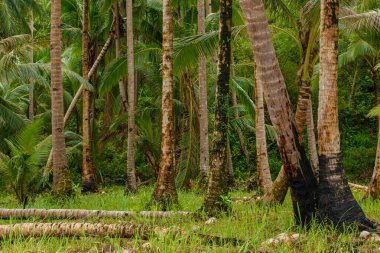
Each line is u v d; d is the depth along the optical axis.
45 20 30.41
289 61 25.02
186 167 18.27
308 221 7.10
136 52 19.08
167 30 10.50
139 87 25.22
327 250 5.93
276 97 6.99
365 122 26.78
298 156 7.11
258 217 8.47
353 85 25.91
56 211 9.05
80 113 27.55
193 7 21.48
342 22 12.78
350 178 24.02
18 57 18.56
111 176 26.06
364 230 6.80
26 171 11.51
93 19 22.53
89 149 18.08
